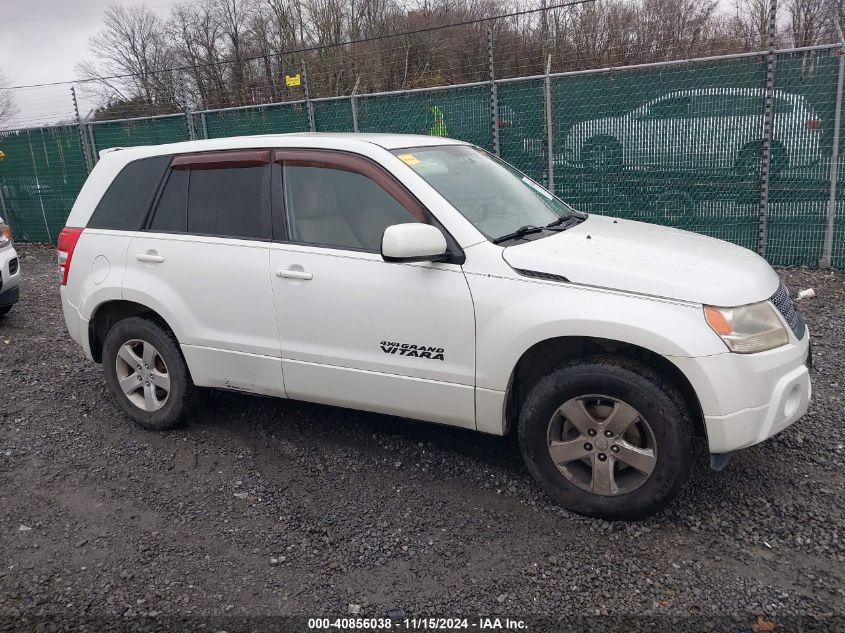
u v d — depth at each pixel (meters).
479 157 4.63
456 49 11.95
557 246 3.62
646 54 9.98
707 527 3.41
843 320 6.51
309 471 4.14
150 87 14.34
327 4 22.67
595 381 3.34
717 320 3.17
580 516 3.55
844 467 3.89
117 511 3.79
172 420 4.65
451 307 3.56
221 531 3.56
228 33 27.89
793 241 8.35
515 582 3.07
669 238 4.01
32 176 14.00
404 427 4.64
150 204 4.59
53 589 3.13
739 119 8.26
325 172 4.04
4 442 4.65
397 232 3.41
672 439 3.24
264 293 4.09
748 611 2.83
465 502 3.73
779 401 3.23
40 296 9.45
